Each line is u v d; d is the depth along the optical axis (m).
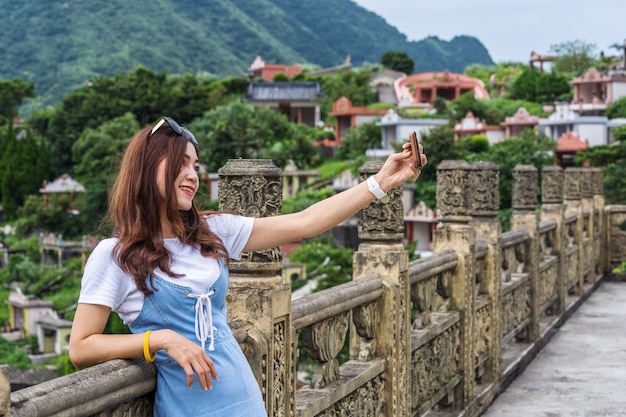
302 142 62.34
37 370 37.94
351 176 54.31
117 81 82.12
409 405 4.57
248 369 2.49
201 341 2.38
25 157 72.25
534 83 73.38
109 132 68.12
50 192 66.44
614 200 36.06
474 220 6.55
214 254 2.47
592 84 66.81
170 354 2.30
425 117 68.81
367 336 4.26
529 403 6.15
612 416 5.74
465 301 5.70
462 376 5.70
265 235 2.68
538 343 7.83
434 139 48.78
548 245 9.16
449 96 82.38
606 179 36.72
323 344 3.65
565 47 88.50
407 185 48.22
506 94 76.81
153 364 2.41
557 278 9.20
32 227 62.22
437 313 5.61
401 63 100.56
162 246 2.40
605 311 9.95
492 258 6.39
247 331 2.91
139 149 2.42
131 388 2.32
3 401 1.86
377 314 4.29
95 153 66.56
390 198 4.32
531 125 58.19
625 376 6.84
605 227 12.34
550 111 66.50
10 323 49.53
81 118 76.56
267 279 3.01
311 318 3.41
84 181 66.19
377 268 4.32
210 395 2.38
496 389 6.32
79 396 2.12
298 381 16.22
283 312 3.06
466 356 5.75
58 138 76.44
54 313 46.03
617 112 60.84
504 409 6.04
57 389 2.09
